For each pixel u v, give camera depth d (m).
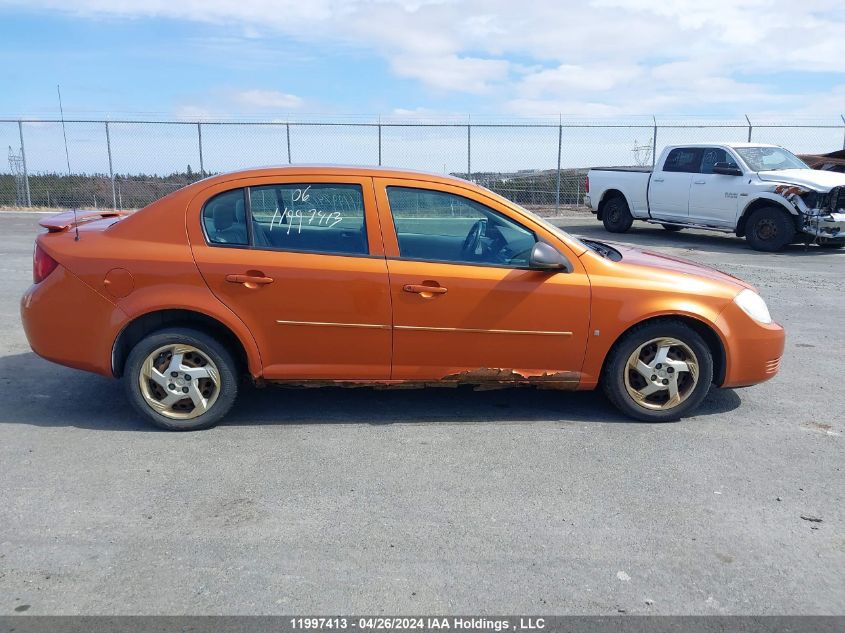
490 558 3.16
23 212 18.94
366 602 2.85
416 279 4.43
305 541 3.27
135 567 3.05
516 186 19.97
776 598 2.92
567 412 4.99
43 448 4.25
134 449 4.25
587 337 4.59
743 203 13.36
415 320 4.47
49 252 4.45
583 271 4.58
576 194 20.17
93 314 4.40
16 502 3.59
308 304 4.41
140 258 4.36
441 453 4.26
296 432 4.55
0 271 10.14
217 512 3.52
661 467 4.12
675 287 4.65
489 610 2.81
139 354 4.41
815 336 7.23
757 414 5.02
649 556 3.20
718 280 4.85
